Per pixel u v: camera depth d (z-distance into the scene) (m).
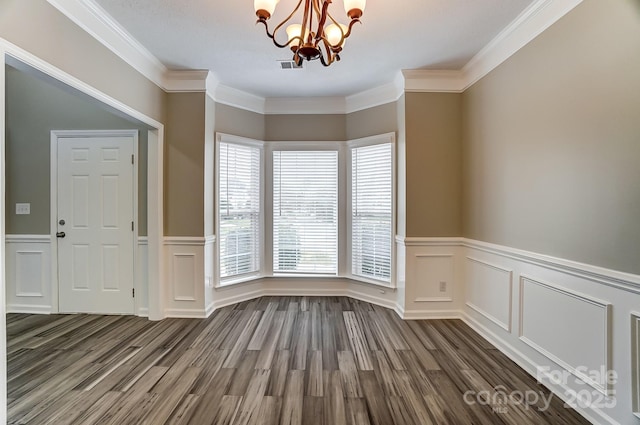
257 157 4.12
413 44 2.75
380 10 2.27
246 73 3.36
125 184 3.41
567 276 1.95
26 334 2.91
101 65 2.37
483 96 2.92
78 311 3.45
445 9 2.26
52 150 3.42
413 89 3.32
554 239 2.06
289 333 2.97
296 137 4.13
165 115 3.35
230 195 3.83
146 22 2.42
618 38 1.64
